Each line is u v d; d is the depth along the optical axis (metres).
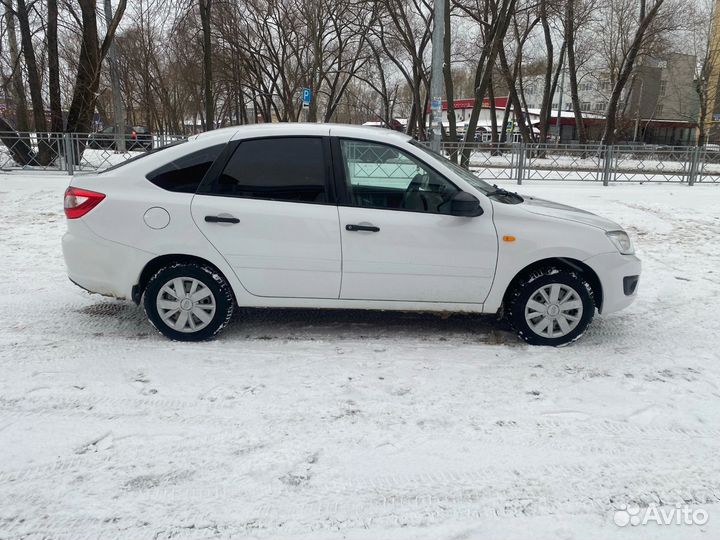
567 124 48.19
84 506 2.49
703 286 6.14
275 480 2.70
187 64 26.48
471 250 4.14
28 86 17.73
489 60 17.56
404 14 23.80
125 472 2.73
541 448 3.01
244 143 4.20
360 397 3.51
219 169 4.18
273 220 4.11
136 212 4.12
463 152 16.22
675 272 6.74
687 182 16.17
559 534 2.40
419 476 2.75
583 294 4.24
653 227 9.46
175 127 40.31
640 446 3.04
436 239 4.13
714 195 13.41
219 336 4.46
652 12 24.75
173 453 2.89
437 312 4.32
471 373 3.88
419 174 4.20
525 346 4.35
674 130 53.00
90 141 15.24
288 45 30.66
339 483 2.69
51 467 2.76
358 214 4.12
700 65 36.50
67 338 4.37
